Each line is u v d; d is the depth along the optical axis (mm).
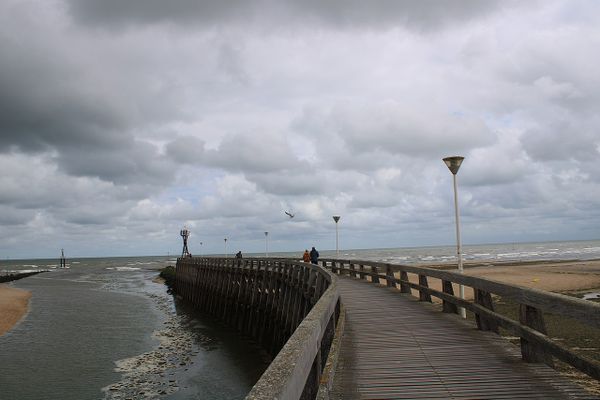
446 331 8461
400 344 7480
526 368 5871
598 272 40094
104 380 14906
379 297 13734
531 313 6121
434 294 11453
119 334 22609
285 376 2039
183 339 21812
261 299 22172
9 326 24406
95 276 73750
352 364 6305
